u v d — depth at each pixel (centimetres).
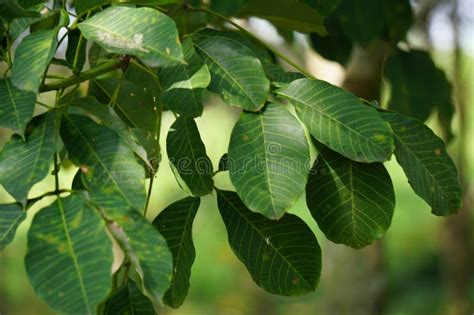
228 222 117
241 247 117
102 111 112
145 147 120
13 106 109
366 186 115
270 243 117
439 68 176
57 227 103
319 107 114
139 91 133
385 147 112
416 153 116
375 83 199
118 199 105
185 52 115
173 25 106
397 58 175
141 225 104
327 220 115
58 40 114
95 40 107
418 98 177
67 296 99
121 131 111
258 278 117
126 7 109
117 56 120
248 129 112
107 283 100
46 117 110
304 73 121
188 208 117
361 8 158
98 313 114
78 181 110
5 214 107
